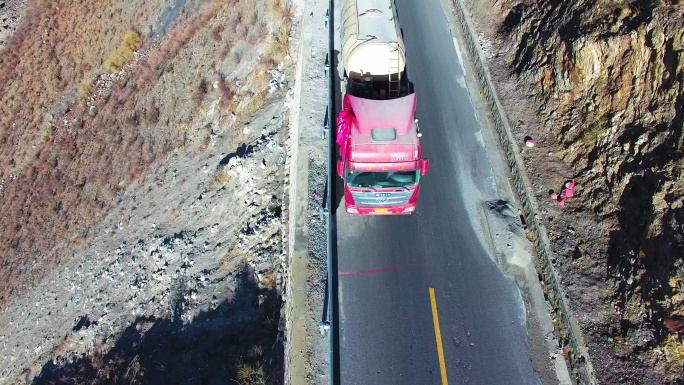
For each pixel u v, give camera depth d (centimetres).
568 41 1627
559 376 1216
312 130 1773
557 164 1577
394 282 1395
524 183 1555
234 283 1617
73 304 2161
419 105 1853
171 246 1980
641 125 1384
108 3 3597
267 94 2212
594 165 1484
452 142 1738
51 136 3152
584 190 1483
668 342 1117
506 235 1476
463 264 1431
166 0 3334
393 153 1290
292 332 1291
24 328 2261
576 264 1356
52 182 2847
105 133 2894
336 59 2017
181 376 1455
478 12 2172
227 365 1377
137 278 2006
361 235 1502
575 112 1603
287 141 1912
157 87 2869
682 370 1086
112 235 2361
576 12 1667
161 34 3244
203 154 2308
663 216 1219
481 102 1870
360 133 1304
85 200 2653
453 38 2122
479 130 1777
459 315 1324
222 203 1956
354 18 1606
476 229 1509
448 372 1220
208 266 1762
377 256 1452
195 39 2906
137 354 1655
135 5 3466
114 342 1814
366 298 1360
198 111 2509
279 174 1838
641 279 1220
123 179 2614
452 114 1827
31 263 2559
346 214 1554
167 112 2691
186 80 2716
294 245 1473
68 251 2469
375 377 1216
